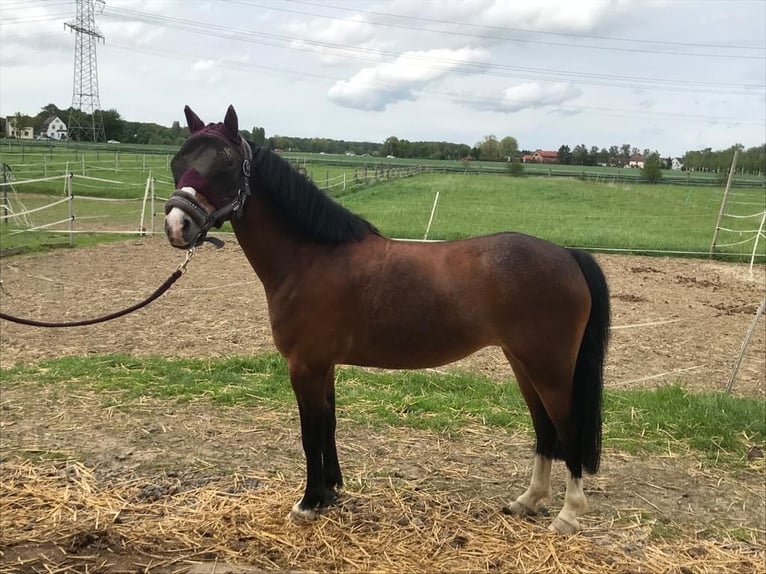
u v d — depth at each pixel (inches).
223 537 130.0
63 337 279.9
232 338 285.1
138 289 380.5
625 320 351.6
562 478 163.0
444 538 132.4
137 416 191.8
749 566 126.1
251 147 130.3
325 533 132.3
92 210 779.4
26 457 162.7
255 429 185.8
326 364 132.1
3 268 424.8
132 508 139.3
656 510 147.0
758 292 438.3
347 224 132.0
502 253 126.1
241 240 134.0
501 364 265.7
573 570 122.0
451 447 178.5
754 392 236.4
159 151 1839.3
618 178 1977.1
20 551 123.2
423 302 125.8
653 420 195.2
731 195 1406.3
